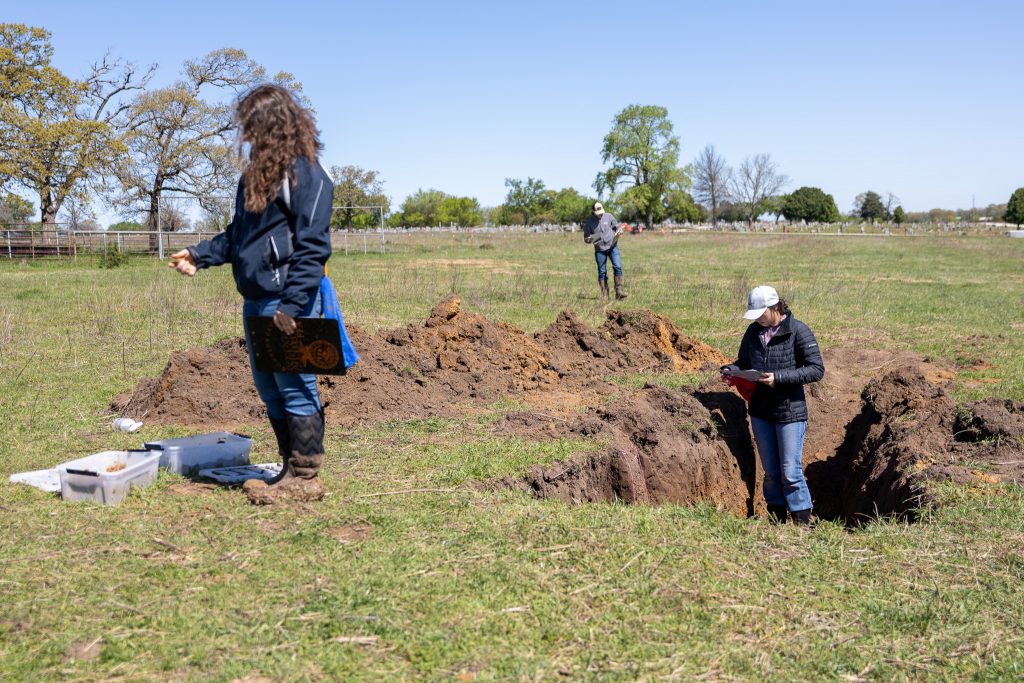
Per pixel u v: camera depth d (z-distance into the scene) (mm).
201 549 3732
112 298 15125
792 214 111875
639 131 99812
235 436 5363
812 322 13188
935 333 12070
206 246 4086
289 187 3830
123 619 3107
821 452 7180
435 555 3770
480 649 3002
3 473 4926
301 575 3498
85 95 40375
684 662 3000
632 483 5750
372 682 2787
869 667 3025
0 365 8484
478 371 7836
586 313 13695
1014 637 3264
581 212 106875
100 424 6250
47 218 39938
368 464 5211
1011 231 73188
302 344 3912
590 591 3502
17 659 2828
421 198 107375
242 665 2838
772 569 3824
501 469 5164
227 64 44062
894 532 4340
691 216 114438
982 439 5844
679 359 9695
